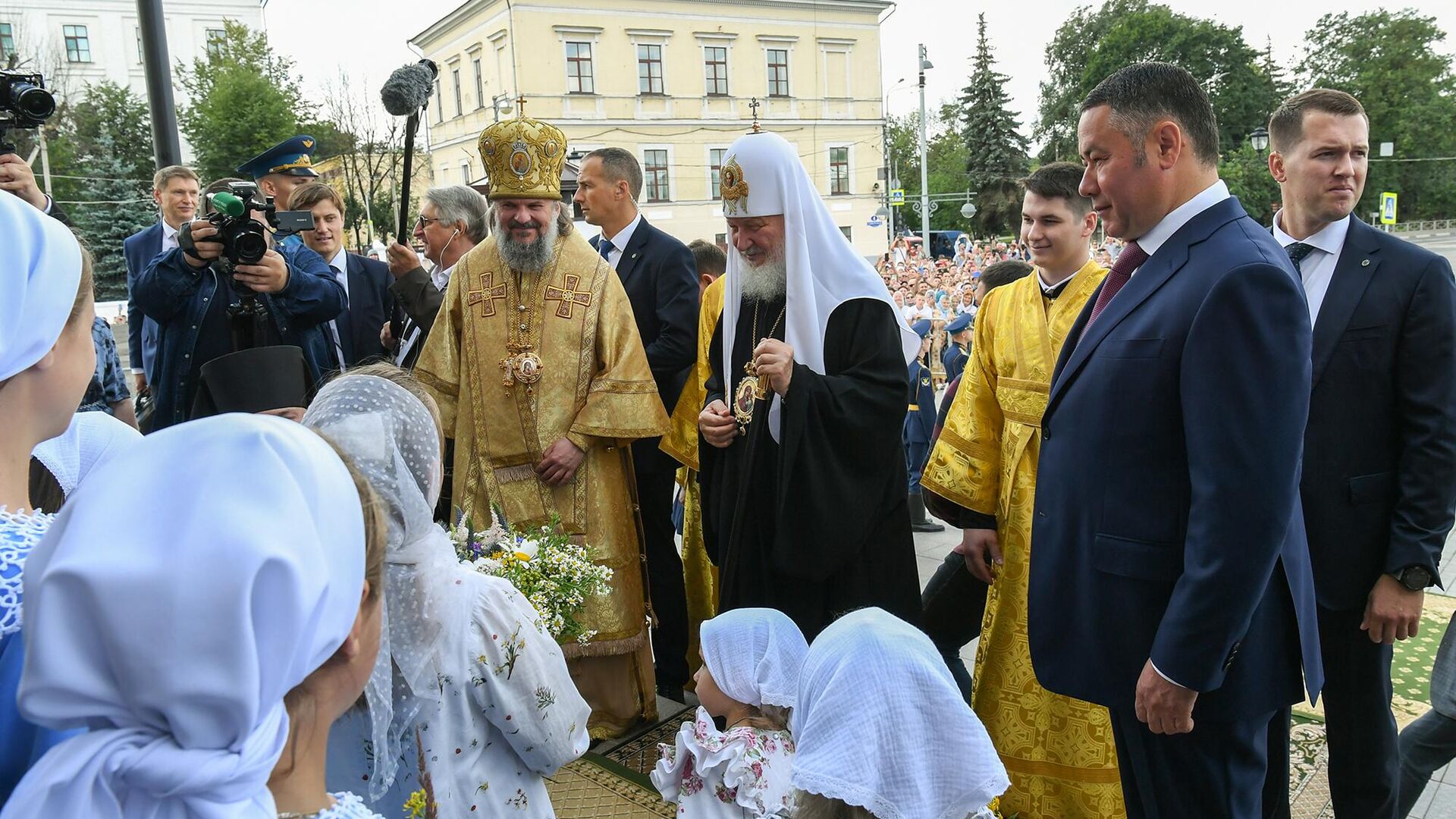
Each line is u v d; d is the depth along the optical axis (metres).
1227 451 2.01
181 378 3.55
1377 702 2.90
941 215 63.16
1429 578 2.71
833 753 1.63
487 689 1.99
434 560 1.80
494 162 3.75
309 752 1.01
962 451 3.29
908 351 3.45
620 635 3.86
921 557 6.26
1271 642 2.23
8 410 1.27
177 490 0.85
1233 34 49.19
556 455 3.74
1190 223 2.21
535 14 37.81
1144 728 2.27
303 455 0.91
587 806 3.43
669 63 39.78
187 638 0.79
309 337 3.72
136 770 0.80
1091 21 59.22
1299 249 3.01
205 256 3.23
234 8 47.50
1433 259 2.82
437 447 1.84
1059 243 3.05
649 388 3.85
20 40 41.25
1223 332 2.04
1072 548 2.35
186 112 34.66
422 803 1.90
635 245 4.58
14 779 1.10
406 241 4.10
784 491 3.19
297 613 0.83
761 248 3.41
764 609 2.60
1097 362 2.28
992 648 3.19
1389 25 48.78
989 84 48.91
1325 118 2.91
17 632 1.12
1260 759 2.25
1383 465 2.83
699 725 2.37
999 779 1.64
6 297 1.21
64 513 0.88
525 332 3.82
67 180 33.69
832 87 42.38
